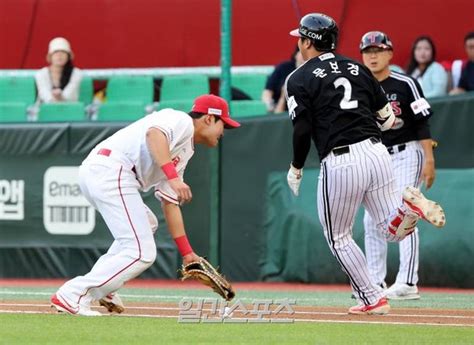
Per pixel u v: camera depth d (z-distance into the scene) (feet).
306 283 129.08
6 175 139.54
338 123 82.38
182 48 173.58
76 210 136.87
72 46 177.37
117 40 175.83
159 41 174.29
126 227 79.36
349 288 123.34
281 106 146.00
